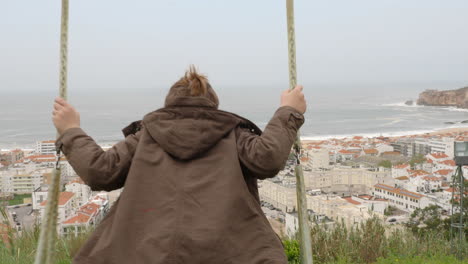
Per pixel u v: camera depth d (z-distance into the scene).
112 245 1.63
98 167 1.72
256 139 1.73
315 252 7.08
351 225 8.25
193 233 1.56
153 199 1.66
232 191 1.64
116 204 1.78
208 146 1.69
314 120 163.75
